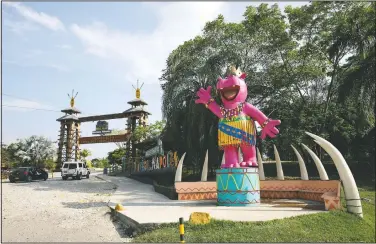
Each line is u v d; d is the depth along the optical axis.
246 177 12.91
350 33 21.28
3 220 11.74
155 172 27.45
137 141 40.00
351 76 20.91
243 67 22.83
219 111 13.68
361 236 9.80
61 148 47.56
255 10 23.95
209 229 9.09
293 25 23.61
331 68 25.78
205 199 16.31
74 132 47.69
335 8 22.69
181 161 16.98
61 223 11.30
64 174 30.17
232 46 22.05
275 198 16.27
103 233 10.04
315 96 26.11
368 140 25.42
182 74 22.86
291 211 11.41
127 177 32.34
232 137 13.14
